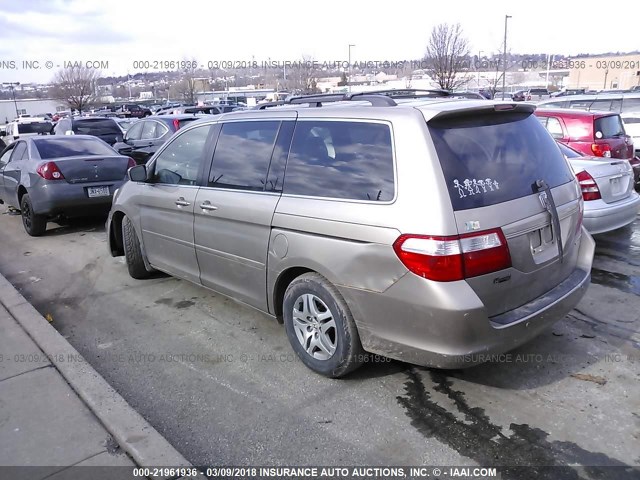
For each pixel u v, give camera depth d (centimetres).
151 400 348
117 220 604
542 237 335
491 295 304
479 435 303
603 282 538
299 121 376
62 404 336
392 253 302
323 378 368
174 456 282
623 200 642
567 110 891
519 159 341
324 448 297
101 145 901
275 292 385
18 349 412
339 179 339
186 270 480
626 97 1120
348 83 4022
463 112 322
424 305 295
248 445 301
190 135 475
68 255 705
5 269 654
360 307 325
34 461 284
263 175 390
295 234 355
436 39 2819
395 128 318
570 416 317
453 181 301
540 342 410
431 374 368
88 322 479
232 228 408
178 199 465
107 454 289
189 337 441
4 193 924
